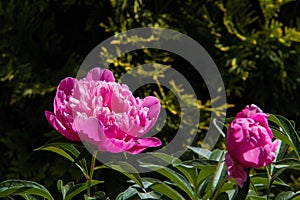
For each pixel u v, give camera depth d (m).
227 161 1.39
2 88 4.50
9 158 4.60
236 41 4.42
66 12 4.56
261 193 4.30
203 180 1.65
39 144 4.48
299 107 4.62
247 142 1.36
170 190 1.67
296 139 1.58
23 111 4.52
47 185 4.35
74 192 1.71
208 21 4.40
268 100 4.62
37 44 4.48
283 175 4.46
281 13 4.69
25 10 4.43
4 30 4.40
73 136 1.46
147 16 4.27
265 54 4.36
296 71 4.50
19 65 4.34
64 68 4.29
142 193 1.74
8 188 1.60
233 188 1.68
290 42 4.34
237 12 4.42
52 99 4.38
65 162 4.30
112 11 4.38
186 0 4.50
